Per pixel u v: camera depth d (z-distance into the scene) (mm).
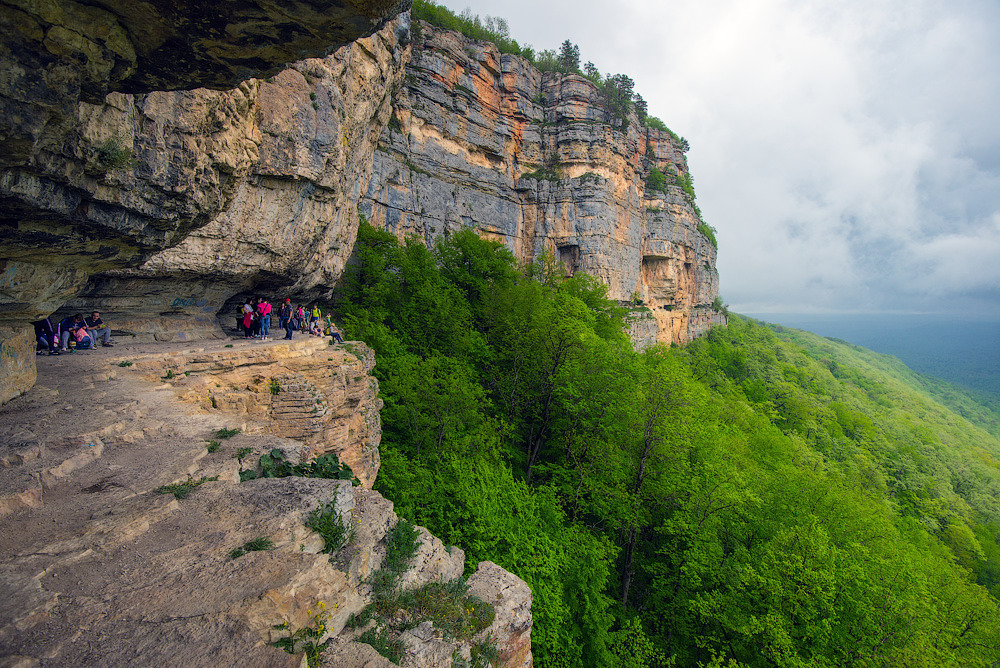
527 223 69812
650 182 89312
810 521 23375
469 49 61875
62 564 5199
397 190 49812
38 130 5121
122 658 4180
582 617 19625
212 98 9039
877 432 76312
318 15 4871
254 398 14055
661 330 89125
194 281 18391
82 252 8008
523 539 19719
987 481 67188
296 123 19484
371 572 7902
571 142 70062
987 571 42250
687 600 22141
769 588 19969
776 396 77062
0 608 4469
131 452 8352
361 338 29797
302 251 22500
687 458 28203
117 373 12422
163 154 7910
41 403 9852
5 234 6535
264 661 4449
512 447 29391
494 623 9320
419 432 24875
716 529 25391
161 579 5223
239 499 7109
